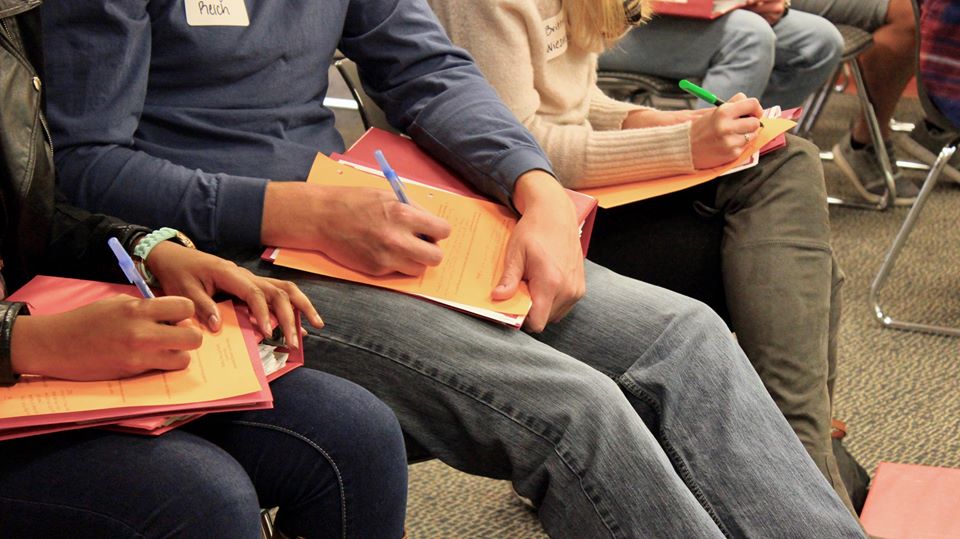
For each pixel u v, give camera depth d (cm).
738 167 158
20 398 92
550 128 161
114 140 121
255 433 105
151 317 95
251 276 111
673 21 265
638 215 168
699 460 127
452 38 161
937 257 296
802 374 153
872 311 263
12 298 105
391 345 119
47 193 111
